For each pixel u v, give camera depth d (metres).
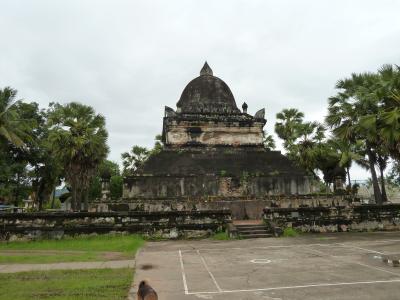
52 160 34.03
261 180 25.50
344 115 23.14
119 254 13.25
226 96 32.34
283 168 26.80
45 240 17.75
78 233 18.09
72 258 12.33
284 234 17.88
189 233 18.34
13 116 23.25
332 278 8.45
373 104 21.12
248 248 13.95
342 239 16.06
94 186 40.22
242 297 7.11
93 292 7.56
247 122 29.17
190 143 28.02
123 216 18.44
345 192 25.27
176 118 28.31
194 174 25.14
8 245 16.48
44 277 9.23
